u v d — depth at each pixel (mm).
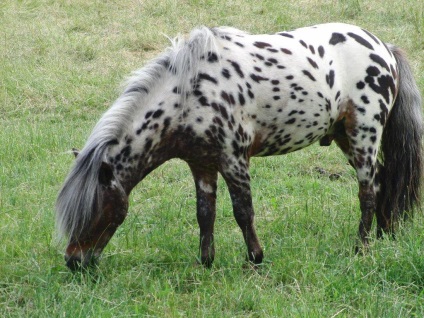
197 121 8758
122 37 18453
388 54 9867
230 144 8891
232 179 9039
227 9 19672
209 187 9469
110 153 8695
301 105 9242
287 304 8305
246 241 9281
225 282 8773
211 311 8219
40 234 10195
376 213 10273
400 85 10133
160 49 18000
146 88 8773
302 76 9219
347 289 8609
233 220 10992
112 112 8656
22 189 11883
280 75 9117
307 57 9328
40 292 8539
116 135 8625
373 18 19125
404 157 10133
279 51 9234
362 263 9117
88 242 8641
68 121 14875
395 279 8742
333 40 9648
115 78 16406
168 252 9695
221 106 8758
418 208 10375
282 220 10695
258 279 8977
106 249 9828
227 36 9164
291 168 13055
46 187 11914
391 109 10094
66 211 8406
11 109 15320
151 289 8656
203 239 9469
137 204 11578
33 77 16312
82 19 19406
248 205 9164
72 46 17875
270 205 11477
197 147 8906
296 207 11156
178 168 13016
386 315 7977
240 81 8898
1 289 8797
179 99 8727
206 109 8734
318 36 9625
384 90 9656
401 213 10133
